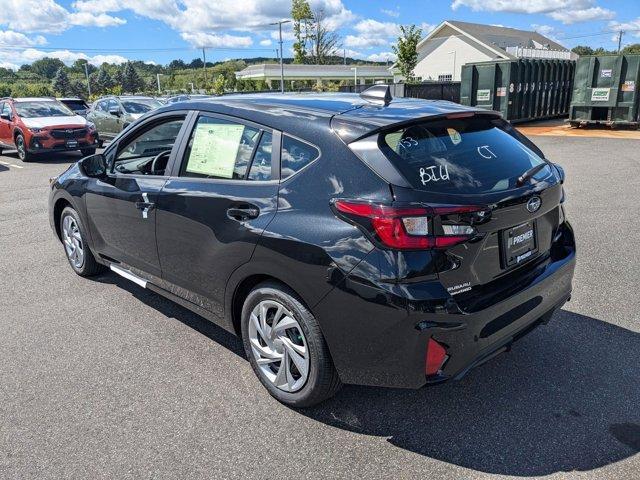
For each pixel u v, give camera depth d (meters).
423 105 3.13
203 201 3.30
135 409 3.12
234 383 3.37
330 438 2.84
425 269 2.47
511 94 19.00
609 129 18.47
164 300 4.67
